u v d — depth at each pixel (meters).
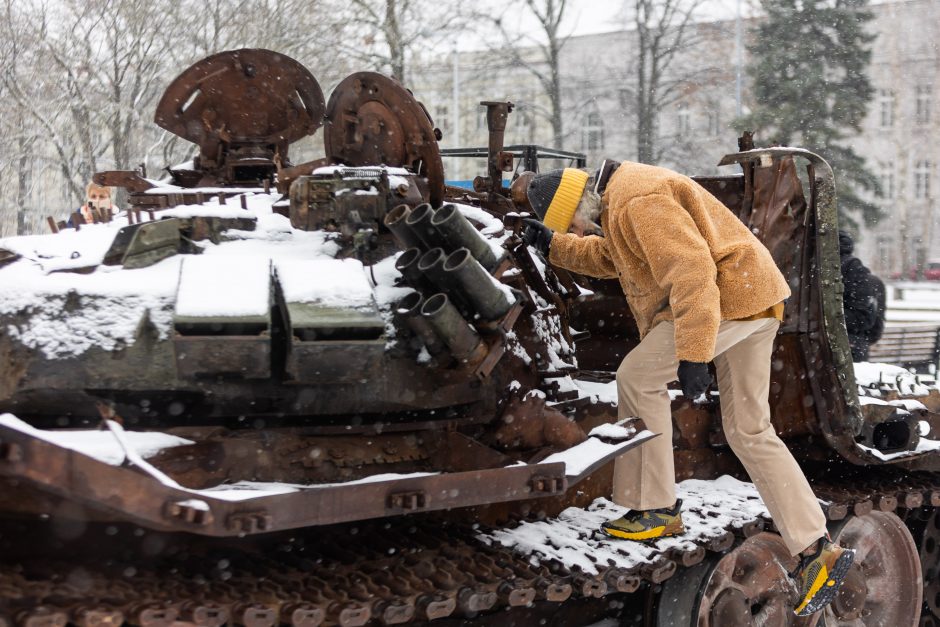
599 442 4.44
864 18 25.44
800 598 5.02
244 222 4.41
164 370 3.87
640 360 4.75
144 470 3.23
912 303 25.28
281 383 4.02
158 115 5.46
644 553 4.64
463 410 4.56
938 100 32.22
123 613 3.31
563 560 4.45
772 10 25.66
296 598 3.73
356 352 3.84
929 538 6.86
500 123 5.92
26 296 3.87
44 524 3.68
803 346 5.61
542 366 4.86
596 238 5.12
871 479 6.21
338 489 3.57
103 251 4.19
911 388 6.74
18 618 3.14
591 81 30.25
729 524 5.04
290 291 3.93
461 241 4.25
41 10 14.99
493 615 4.56
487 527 4.80
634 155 29.55
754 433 4.93
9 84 14.52
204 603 3.47
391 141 5.22
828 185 5.54
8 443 2.99
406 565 4.20
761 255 4.73
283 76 5.59
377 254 4.56
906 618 6.31
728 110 27.75
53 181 18.75
